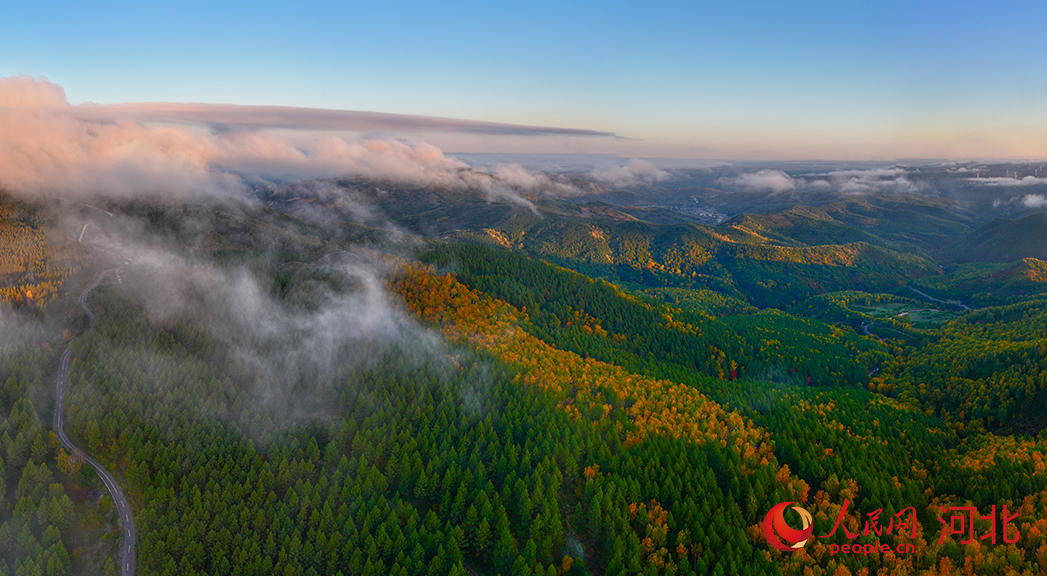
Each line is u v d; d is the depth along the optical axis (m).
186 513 150.50
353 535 145.75
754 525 153.25
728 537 146.50
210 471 166.50
